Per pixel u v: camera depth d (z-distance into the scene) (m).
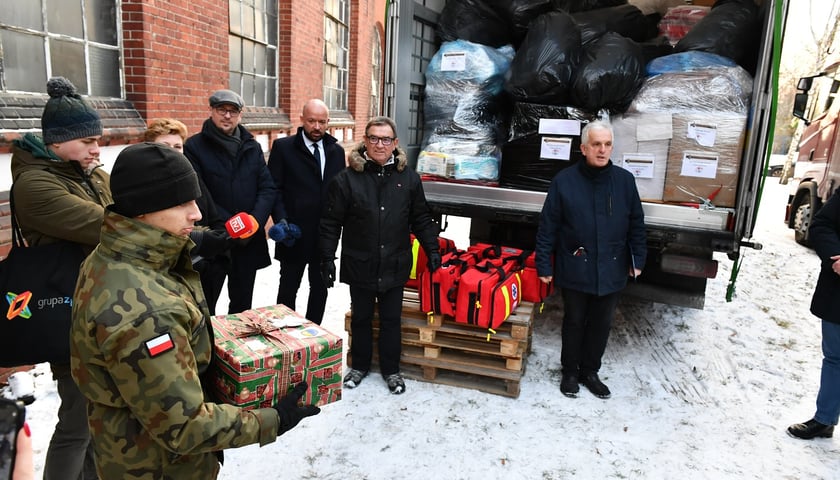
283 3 7.21
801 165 9.29
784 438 3.16
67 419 2.02
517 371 3.47
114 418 1.36
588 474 2.76
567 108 3.85
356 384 3.53
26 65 3.63
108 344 1.24
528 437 3.06
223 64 5.68
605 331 3.50
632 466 2.84
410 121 4.64
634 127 3.70
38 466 2.57
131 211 1.34
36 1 3.68
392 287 3.38
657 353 4.28
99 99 4.22
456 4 4.59
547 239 3.41
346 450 2.88
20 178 2.03
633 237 3.41
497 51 4.41
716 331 4.80
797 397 3.67
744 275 6.87
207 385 1.72
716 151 3.54
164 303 1.31
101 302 1.27
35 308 1.96
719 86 3.55
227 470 2.67
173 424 1.27
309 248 3.87
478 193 4.13
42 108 3.67
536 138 3.96
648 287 4.23
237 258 3.62
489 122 4.33
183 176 1.37
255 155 3.58
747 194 3.46
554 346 4.32
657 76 3.73
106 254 1.34
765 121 3.37
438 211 4.25
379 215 3.29
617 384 3.73
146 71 4.47
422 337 3.59
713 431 3.20
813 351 4.48
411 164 4.72
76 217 2.01
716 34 3.79
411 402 3.38
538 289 3.81
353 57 10.45
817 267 7.48
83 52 4.10
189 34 5.03
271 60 7.22
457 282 3.45
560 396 3.53
